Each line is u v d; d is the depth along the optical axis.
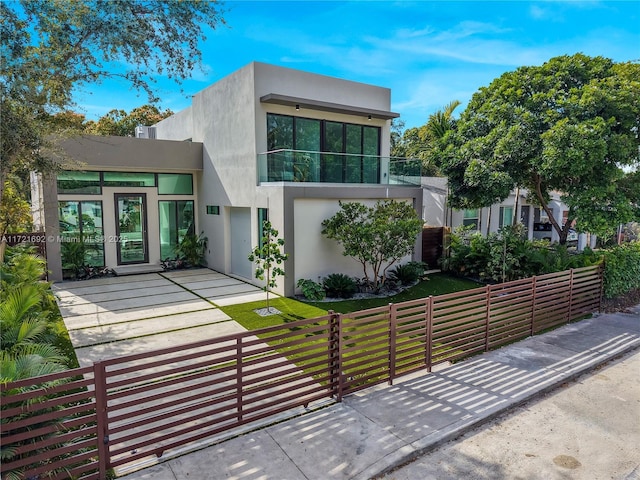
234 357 4.38
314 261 10.70
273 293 10.77
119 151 12.95
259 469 3.81
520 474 3.91
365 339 5.46
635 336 7.89
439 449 4.30
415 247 12.51
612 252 10.33
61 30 7.29
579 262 10.50
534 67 11.48
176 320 8.45
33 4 6.99
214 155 13.61
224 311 9.11
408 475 3.87
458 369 6.25
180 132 16.47
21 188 11.12
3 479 3.15
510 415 5.04
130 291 11.10
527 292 7.70
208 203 14.40
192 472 3.75
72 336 7.46
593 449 4.34
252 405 5.05
